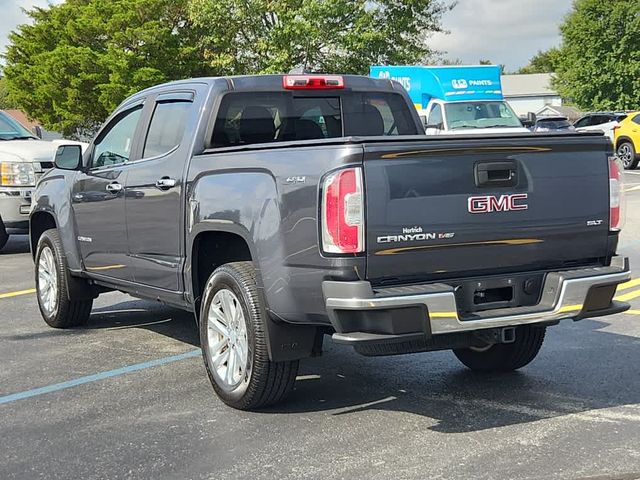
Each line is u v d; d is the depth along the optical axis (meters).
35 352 6.79
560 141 4.77
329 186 4.28
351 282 4.23
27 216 12.54
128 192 6.19
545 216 4.74
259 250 4.75
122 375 6.05
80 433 4.83
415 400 5.33
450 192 4.45
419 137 4.39
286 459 4.34
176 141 5.83
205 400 5.40
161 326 7.71
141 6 37.78
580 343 6.71
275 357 4.84
